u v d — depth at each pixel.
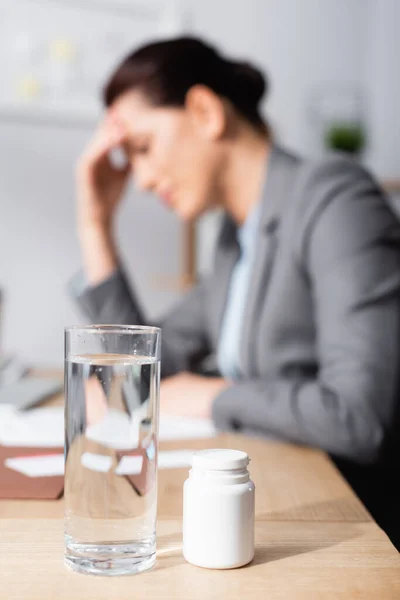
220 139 1.29
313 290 1.14
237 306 1.42
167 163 1.30
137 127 1.31
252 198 1.33
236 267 1.45
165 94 1.28
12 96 2.54
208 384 1.18
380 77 2.85
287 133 2.79
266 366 1.17
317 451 0.91
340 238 1.09
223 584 0.47
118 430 0.49
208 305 1.58
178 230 2.66
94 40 2.59
